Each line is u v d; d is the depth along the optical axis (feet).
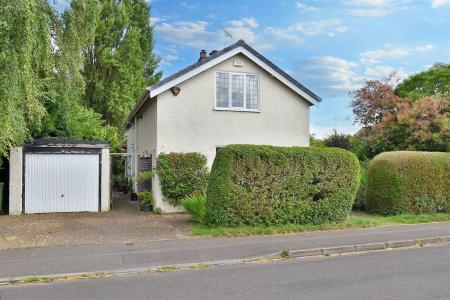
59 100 55.42
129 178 79.36
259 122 57.26
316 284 22.39
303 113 59.21
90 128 75.46
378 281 22.89
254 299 19.93
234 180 38.83
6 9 30.14
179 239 34.24
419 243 33.99
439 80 95.40
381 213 49.24
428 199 48.75
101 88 106.63
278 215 39.73
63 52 37.29
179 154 52.85
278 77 57.26
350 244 32.04
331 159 41.50
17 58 31.40
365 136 72.38
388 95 73.72
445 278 23.40
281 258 29.19
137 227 40.19
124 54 108.99
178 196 52.54
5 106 32.60
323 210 41.11
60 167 51.37
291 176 40.16
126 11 111.96
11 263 26.45
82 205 52.21
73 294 21.08
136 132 70.74
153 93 52.11
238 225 38.86
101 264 26.37
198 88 54.80
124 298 20.36
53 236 35.45
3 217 46.91
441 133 59.00
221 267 26.71
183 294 20.88
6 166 52.70
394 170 48.34
